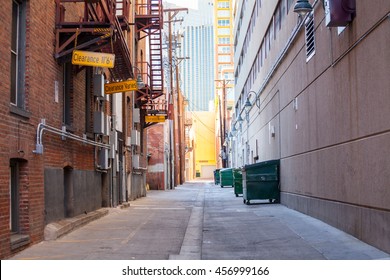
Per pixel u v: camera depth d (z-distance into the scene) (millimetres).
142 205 23250
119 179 22562
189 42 192750
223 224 14820
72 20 14086
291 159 18594
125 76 19219
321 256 9195
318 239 11094
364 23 9742
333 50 12062
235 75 50875
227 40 118375
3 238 8742
